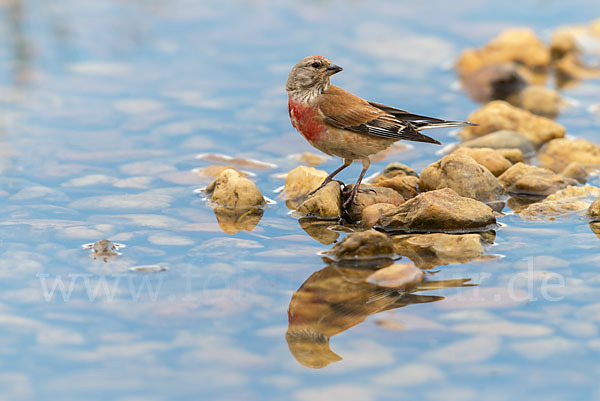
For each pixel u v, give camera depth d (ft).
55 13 72.74
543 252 31.48
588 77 61.26
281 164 44.24
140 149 45.27
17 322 25.44
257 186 40.98
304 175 39.86
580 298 26.99
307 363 23.11
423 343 24.16
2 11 72.33
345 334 24.80
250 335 24.85
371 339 24.48
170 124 49.37
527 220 35.76
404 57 63.36
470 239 32.17
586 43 66.54
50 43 65.10
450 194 35.32
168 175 41.83
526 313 25.95
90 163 42.86
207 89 55.98
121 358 23.41
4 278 28.86
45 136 46.73
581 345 23.85
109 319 25.77
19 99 53.21
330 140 37.17
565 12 75.10
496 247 32.30
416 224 34.50
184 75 58.65
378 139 37.37
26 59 61.41
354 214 36.86
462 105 53.88
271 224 35.60
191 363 23.16
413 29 70.33
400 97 54.65
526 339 24.26
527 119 48.78
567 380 21.99
